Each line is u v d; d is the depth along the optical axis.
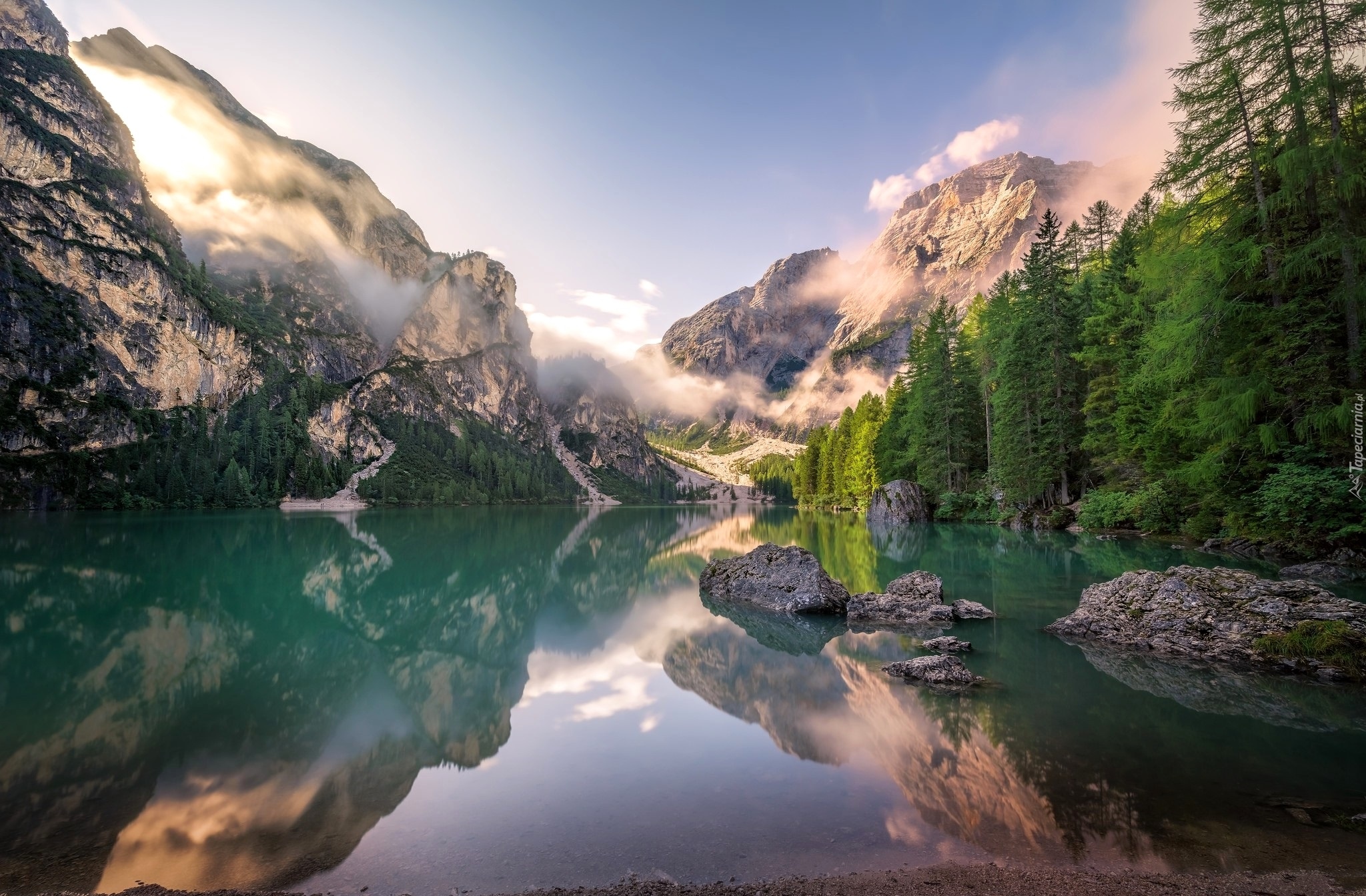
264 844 5.98
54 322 116.38
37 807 6.76
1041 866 5.41
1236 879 5.18
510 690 11.34
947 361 54.53
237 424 146.38
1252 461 20.12
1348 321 17.05
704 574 23.45
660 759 7.98
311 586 23.97
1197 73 19.61
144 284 138.62
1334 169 16.80
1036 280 42.38
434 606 20.47
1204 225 20.31
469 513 109.00
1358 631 11.32
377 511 115.56
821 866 5.45
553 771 7.64
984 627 15.41
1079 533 35.53
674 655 13.81
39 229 123.19
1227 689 10.54
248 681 11.98
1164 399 28.09
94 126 167.88
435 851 5.79
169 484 105.19
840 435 96.88
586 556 37.72
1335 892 4.95
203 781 7.45
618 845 5.84
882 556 28.16
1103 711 9.52
